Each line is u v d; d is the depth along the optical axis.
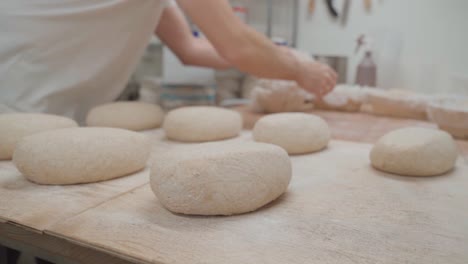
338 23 1.85
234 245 0.49
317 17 1.89
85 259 0.50
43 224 0.54
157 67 2.32
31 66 1.12
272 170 0.61
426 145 0.77
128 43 1.20
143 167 0.81
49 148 0.69
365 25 1.80
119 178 0.75
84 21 1.11
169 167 0.58
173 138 1.06
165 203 0.59
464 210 0.62
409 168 0.77
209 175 0.56
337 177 0.78
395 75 1.77
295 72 1.24
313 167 0.84
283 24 1.96
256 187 0.59
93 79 1.20
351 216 0.59
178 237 0.51
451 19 1.62
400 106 1.40
